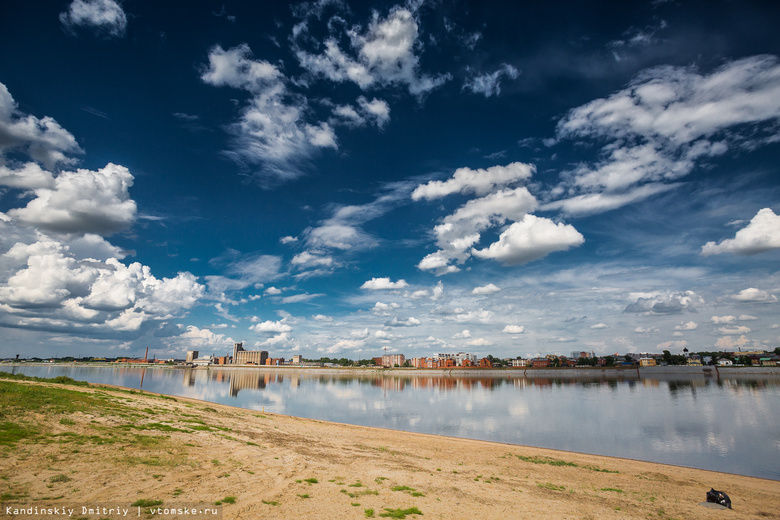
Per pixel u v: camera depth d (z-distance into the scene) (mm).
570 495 22859
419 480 23047
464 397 119312
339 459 26906
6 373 51750
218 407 53562
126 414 30328
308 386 180875
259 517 14398
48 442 19719
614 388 157625
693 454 44531
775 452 45438
